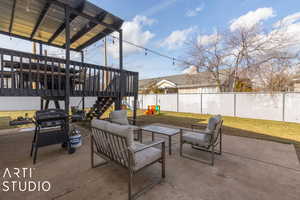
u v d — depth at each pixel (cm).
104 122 204
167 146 354
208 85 1215
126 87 548
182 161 270
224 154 302
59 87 371
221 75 1113
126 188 189
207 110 933
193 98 995
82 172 229
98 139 220
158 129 348
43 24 455
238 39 930
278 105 688
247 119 746
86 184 198
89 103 1109
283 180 208
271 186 194
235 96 818
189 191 183
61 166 249
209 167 247
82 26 477
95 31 509
